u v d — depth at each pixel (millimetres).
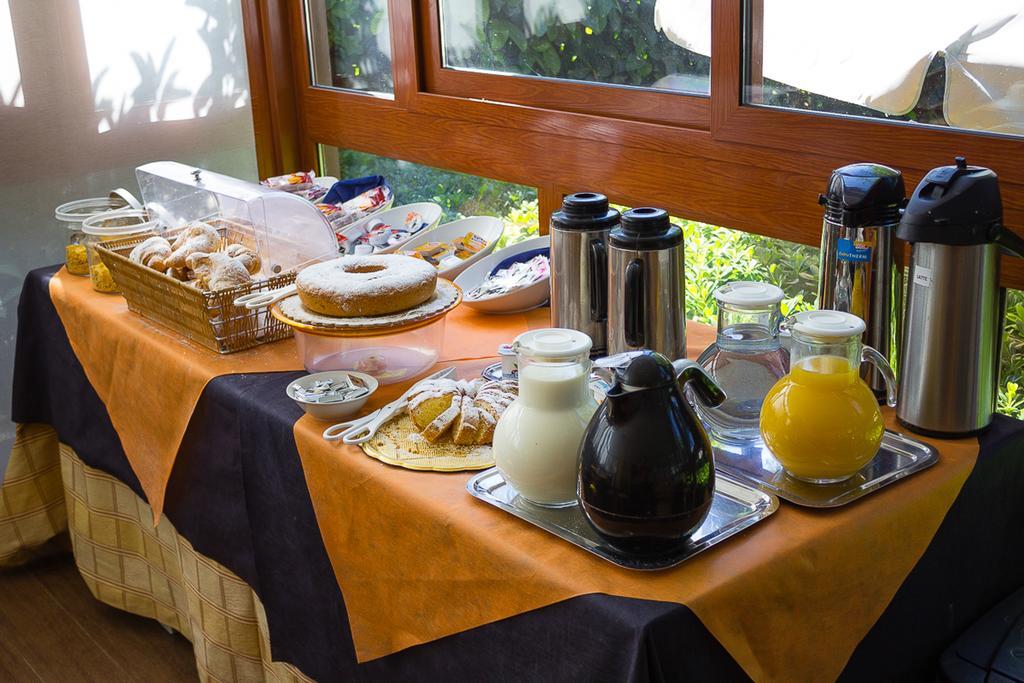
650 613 929
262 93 2621
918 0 1403
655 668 919
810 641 1049
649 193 1836
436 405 1327
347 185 2262
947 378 1193
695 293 1855
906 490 1119
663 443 974
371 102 2395
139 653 2104
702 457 992
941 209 1130
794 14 1554
